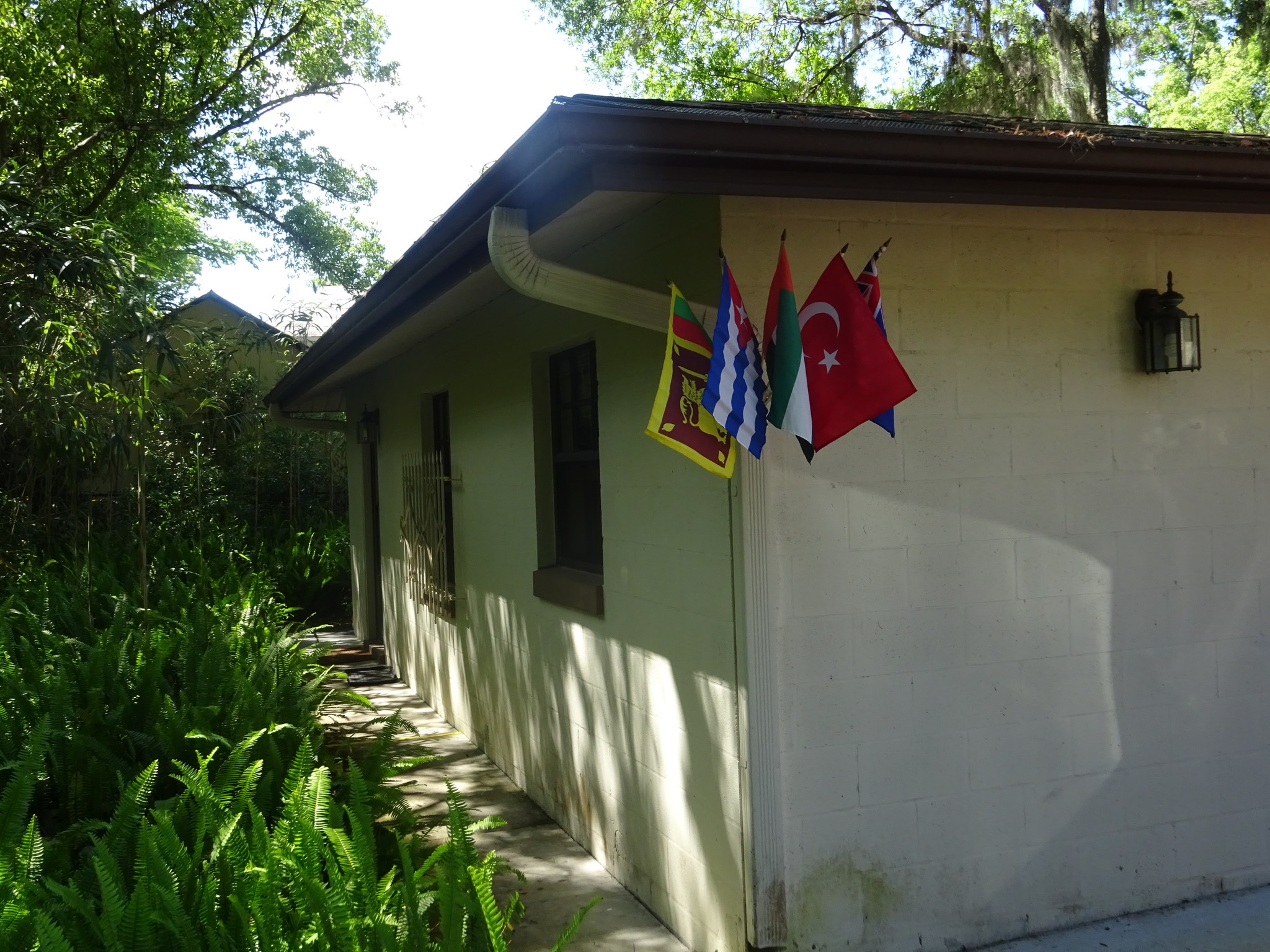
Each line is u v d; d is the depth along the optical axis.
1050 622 4.09
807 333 3.39
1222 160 3.59
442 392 7.85
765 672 3.67
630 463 4.53
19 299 6.33
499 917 2.71
